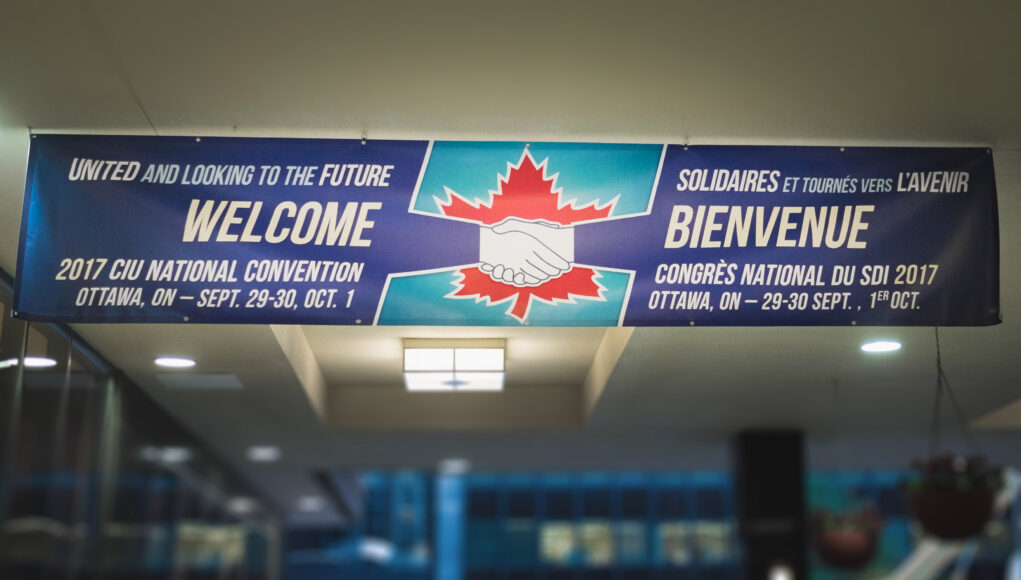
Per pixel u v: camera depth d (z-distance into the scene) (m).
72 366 6.55
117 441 7.69
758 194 4.37
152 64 3.75
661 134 4.33
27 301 4.14
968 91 3.94
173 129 4.26
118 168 4.26
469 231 4.34
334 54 3.71
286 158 4.33
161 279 4.21
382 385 9.80
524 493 27.53
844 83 3.90
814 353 6.91
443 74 3.85
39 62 3.73
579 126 4.27
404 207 4.34
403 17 3.49
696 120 4.20
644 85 3.93
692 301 4.31
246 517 14.34
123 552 8.02
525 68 3.81
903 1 3.39
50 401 6.12
